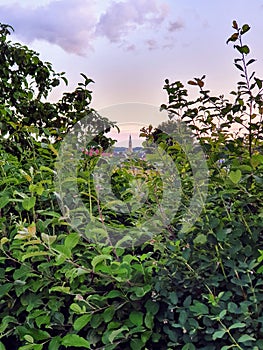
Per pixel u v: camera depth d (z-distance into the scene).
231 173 1.28
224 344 1.22
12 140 2.37
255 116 1.60
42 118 3.00
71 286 1.32
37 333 1.33
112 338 1.17
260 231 1.36
